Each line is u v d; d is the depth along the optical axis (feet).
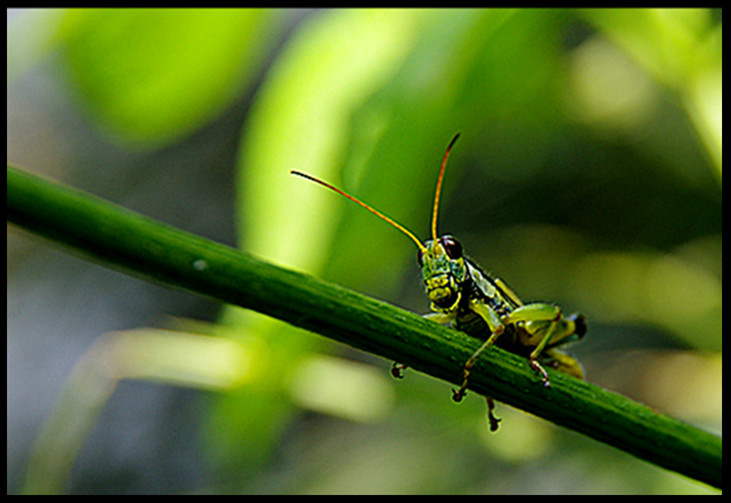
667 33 0.59
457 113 0.58
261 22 0.59
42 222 0.43
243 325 0.59
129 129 0.60
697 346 0.75
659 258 0.82
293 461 0.77
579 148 0.82
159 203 1.13
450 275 0.58
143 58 0.59
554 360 0.59
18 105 1.22
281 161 0.57
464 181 0.95
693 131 0.75
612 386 0.77
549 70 0.68
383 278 0.60
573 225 0.90
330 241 0.57
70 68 0.59
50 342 1.03
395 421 0.70
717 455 0.52
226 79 0.60
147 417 0.93
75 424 0.65
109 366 0.65
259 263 0.50
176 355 0.64
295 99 0.57
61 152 1.21
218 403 0.63
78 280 1.11
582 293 0.86
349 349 0.89
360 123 0.57
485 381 0.52
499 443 0.68
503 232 0.93
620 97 0.76
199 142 1.13
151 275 0.47
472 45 0.57
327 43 0.58
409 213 0.58
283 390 0.62
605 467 0.66
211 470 0.76
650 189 0.84
